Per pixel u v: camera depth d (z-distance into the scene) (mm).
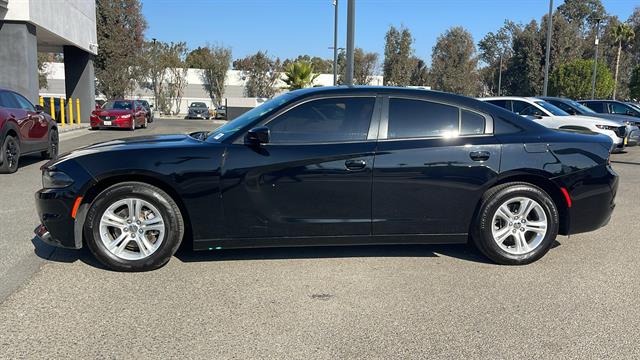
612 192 4871
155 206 4352
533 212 4789
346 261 4820
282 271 4523
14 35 18406
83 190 4289
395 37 49938
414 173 4500
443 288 4184
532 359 3074
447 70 55156
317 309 3742
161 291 4027
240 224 4410
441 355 3111
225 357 3047
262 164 4352
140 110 25359
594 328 3488
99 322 3477
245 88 58531
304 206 4441
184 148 4398
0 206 6891
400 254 5062
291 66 34844
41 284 4125
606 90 44344
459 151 4570
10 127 9531
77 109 27031
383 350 3160
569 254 5152
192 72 57625
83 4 26578
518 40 55125
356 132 4547
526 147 4668
